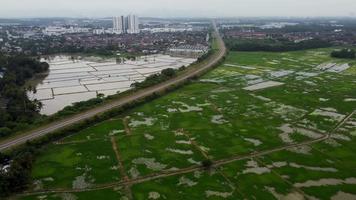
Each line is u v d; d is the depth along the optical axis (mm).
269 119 127125
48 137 106000
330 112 135625
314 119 127000
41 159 94938
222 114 133125
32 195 77312
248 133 113500
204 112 135375
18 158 87812
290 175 85562
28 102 140125
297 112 135250
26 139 104438
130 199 75375
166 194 77188
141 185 81125
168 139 108500
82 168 89625
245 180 83188
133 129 117188
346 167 89750
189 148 101750
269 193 77562
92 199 75438
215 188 79625
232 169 88688
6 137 106188
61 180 83625
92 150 100438
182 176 85375
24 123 116250
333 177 84562
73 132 113688
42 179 84062
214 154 97625
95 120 122812
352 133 113250
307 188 79562
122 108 134875
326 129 116875
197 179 83875
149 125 121062
